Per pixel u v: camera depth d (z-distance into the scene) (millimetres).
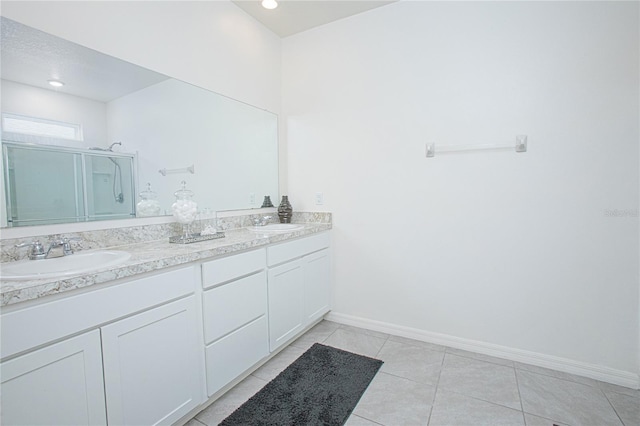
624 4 1693
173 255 1375
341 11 2434
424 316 2330
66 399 1021
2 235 1281
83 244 1521
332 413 1554
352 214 2570
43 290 945
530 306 1996
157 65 1843
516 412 1557
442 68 2180
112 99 1635
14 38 1299
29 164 1352
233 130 2383
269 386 1776
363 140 2492
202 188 2152
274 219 2779
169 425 1355
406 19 2289
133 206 1743
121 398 1174
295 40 2770
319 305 2527
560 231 1893
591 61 1772
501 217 2045
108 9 1606
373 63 2426
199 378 1501
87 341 1070
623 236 1753
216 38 2217
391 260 2430
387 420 1508
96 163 1576
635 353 1756
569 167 1850
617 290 1780
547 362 1957
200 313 1506
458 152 2150
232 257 1677
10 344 895
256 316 1854
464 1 2098
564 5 1822
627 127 1715
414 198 2316
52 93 1415
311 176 2750
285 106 2855
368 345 2270
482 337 2145
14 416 910
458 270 2195
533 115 1923
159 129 1865
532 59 1912
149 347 1271
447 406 1604
